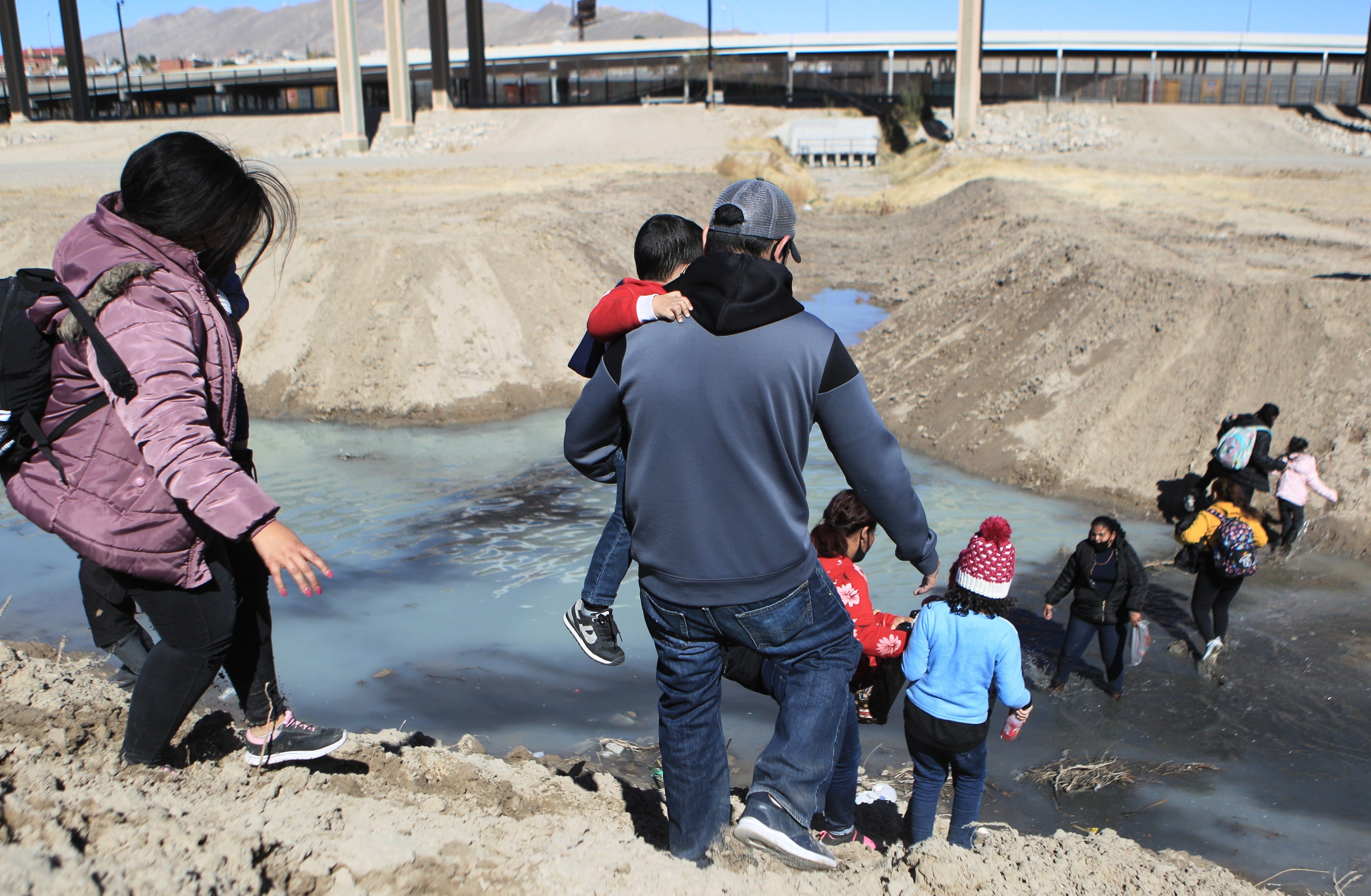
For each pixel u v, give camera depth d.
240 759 3.18
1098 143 54.88
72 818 2.22
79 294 2.15
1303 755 6.59
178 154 2.25
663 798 4.19
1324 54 77.19
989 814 5.92
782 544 2.26
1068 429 13.09
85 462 2.30
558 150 61.22
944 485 12.68
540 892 2.48
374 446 15.02
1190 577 9.64
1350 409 11.11
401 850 2.52
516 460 14.21
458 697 7.19
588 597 2.96
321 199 30.56
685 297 2.21
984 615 4.30
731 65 82.75
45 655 6.04
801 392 2.16
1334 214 23.61
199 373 2.21
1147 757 6.61
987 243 25.17
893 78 80.06
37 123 80.19
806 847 2.30
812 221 40.66
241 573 2.83
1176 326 13.55
